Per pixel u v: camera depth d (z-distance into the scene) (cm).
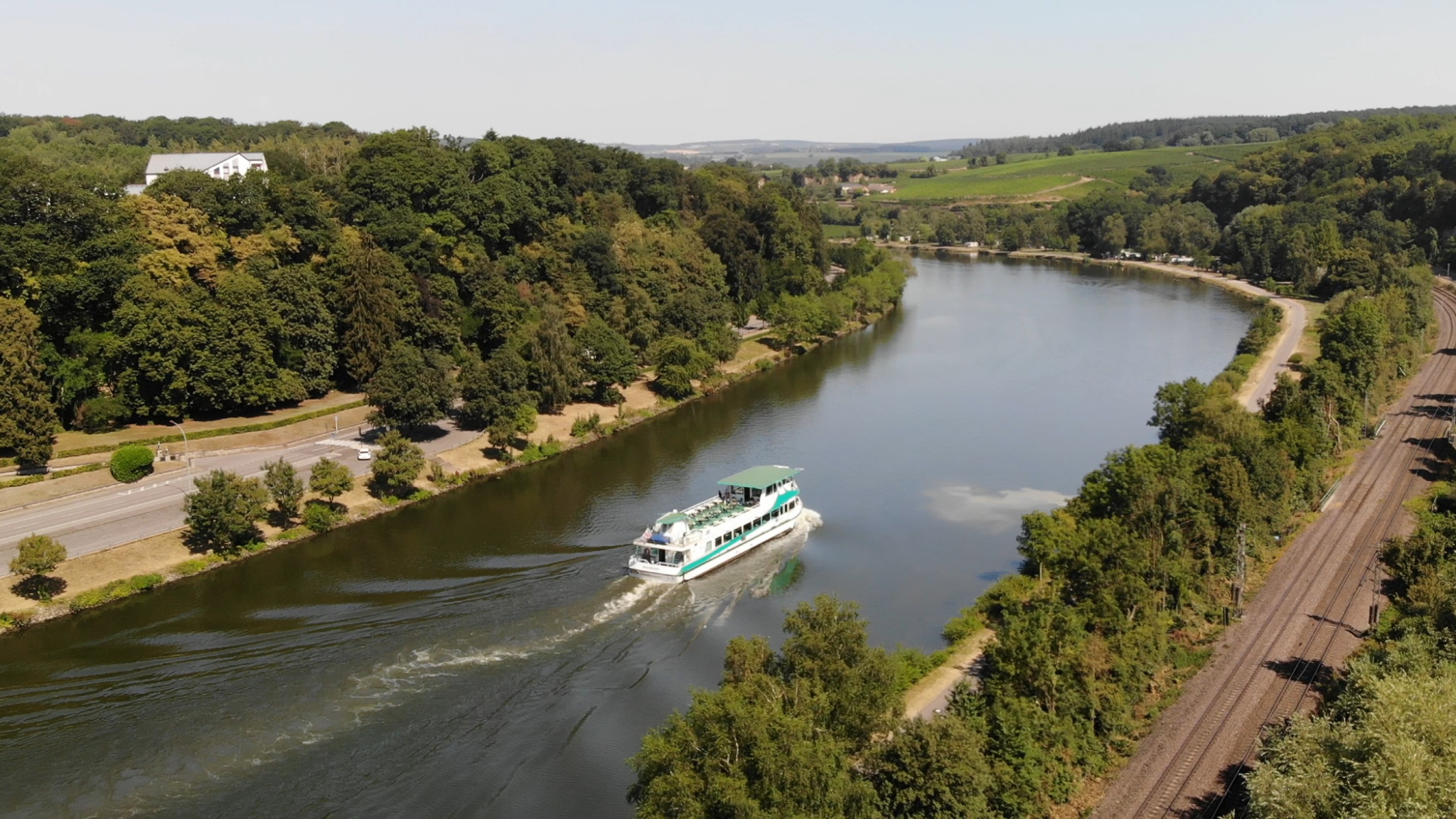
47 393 15700
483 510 16500
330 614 12512
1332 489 15938
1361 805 6856
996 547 14750
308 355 19800
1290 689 10244
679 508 16362
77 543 13850
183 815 8706
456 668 11188
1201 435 15062
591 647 11738
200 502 14050
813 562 14350
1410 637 9500
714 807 6919
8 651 11712
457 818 8794
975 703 9025
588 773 9462
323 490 15538
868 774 8262
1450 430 18712
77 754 9519
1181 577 11788
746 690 7925
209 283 19412
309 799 8969
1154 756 9194
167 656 11438
